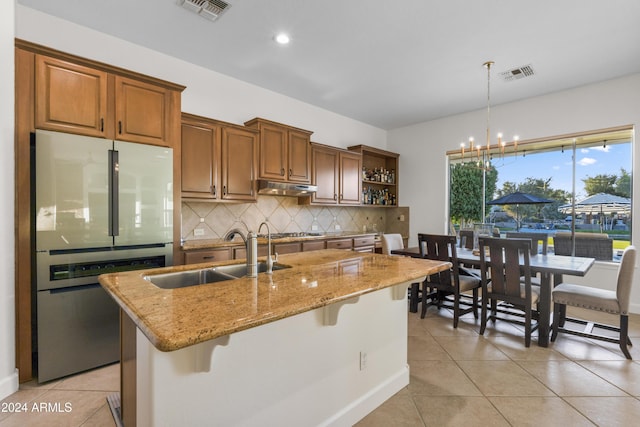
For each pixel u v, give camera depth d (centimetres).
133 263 245
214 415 120
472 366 235
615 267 363
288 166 406
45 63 213
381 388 191
